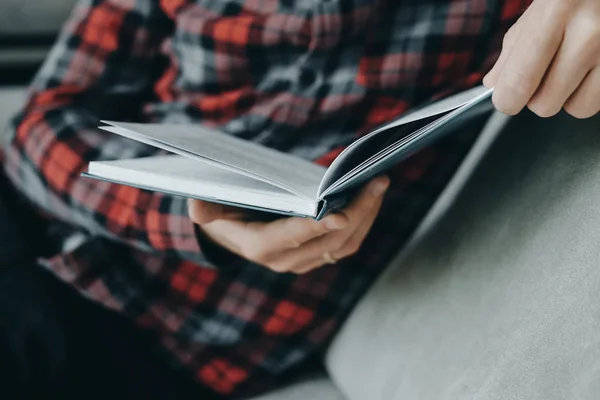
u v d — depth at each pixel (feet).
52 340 2.35
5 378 2.29
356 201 1.82
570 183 1.66
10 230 2.77
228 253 2.25
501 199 1.90
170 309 2.51
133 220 2.36
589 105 1.43
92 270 2.47
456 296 1.88
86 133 2.67
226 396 2.51
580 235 1.53
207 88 2.67
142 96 3.01
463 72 2.24
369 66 2.26
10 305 2.38
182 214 2.19
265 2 2.52
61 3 3.92
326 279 2.43
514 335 1.58
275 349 2.49
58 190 2.58
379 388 2.03
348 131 2.37
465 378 1.67
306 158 2.43
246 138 2.55
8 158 2.84
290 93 2.44
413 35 2.20
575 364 1.37
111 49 2.87
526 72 1.36
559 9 1.34
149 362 2.50
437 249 2.10
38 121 2.76
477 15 2.14
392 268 2.31
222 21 2.55
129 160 1.85
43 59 3.98
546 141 1.83
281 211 1.52
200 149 1.68
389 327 2.13
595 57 1.35
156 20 2.85
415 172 2.29
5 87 3.71
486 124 2.26
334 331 2.52
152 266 2.52
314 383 2.52
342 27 2.23
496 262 1.79
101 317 2.50
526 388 1.46
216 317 2.50
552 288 1.54
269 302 2.45
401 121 1.46
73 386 2.36
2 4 3.83
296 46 2.41
